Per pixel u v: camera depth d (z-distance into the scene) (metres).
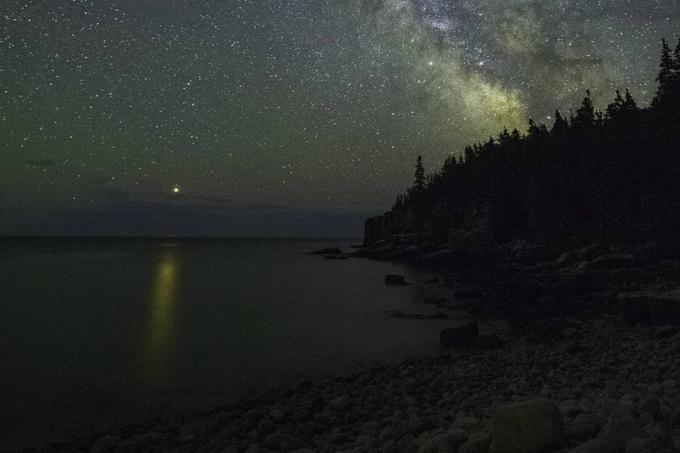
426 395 11.40
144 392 13.23
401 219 112.50
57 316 28.05
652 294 21.22
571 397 8.98
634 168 53.84
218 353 18.19
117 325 24.94
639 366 12.17
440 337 20.03
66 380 14.46
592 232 52.41
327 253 131.75
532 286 33.12
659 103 59.53
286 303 34.03
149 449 9.02
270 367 16.02
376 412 10.29
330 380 14.21
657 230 42.69
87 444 9.54
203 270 70.69
